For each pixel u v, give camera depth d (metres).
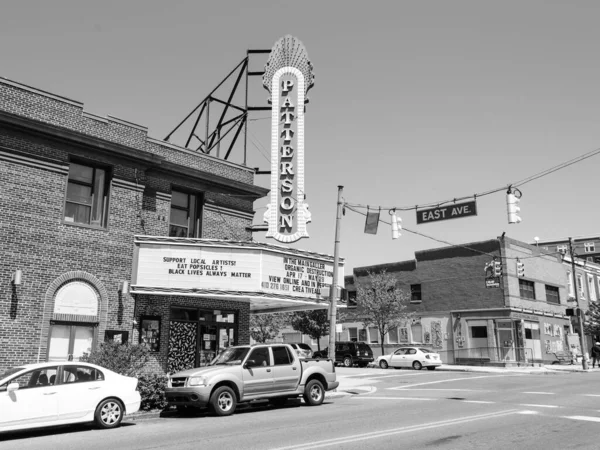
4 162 16.92
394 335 44.75
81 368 12.55
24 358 16.45
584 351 34.28
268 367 15.51
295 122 25.44
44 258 17.28
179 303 20.78
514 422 12.16
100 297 18.34
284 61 26.34
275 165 24.89
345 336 48.31
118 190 19.39
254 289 19.83
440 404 16.09
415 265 44.12
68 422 11.95
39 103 18.11
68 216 18.28
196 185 22.30
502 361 37.66
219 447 9.77
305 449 9.43
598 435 10.48
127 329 18.86
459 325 40.69
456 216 18.44
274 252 20.58
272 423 12.72
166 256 19.25
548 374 29.94
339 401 17.91
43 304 17.06
